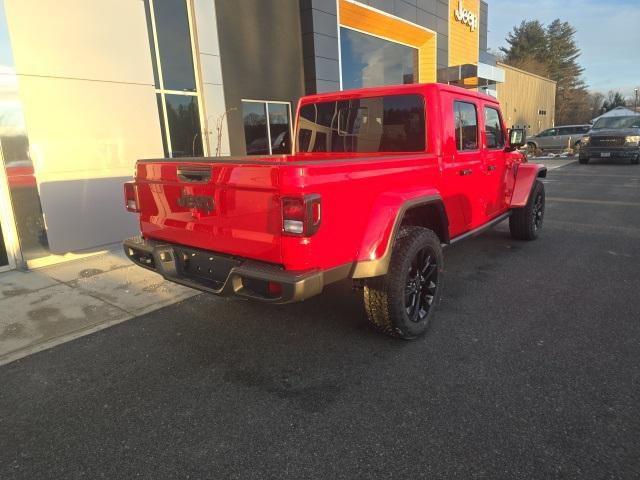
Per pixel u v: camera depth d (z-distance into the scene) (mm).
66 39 5820
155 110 6910
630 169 15977
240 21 9031
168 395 2855
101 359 3350
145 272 5363
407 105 4020
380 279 3195
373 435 2402
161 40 7691
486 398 2686
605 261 5391
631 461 2150
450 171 4070
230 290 2875
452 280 4836
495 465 2152
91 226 6324
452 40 17234
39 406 2787
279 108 10320
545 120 42125
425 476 2102
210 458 2275
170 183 3287
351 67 12977
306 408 2664
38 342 3646
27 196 5656
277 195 2580
